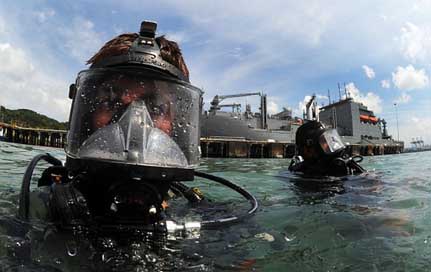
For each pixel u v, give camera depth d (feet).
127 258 4.81
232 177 21.45
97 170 5.31
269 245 5.97
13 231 5.52
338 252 5.63
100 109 6.32
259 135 102.78
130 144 5.55
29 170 7.22
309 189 14.12
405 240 6.31
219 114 110.22
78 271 4.30
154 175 5.49
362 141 134.62
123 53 7.03
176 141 6.67
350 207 9.77
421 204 10.10
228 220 7.18
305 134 18.48
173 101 6.90
